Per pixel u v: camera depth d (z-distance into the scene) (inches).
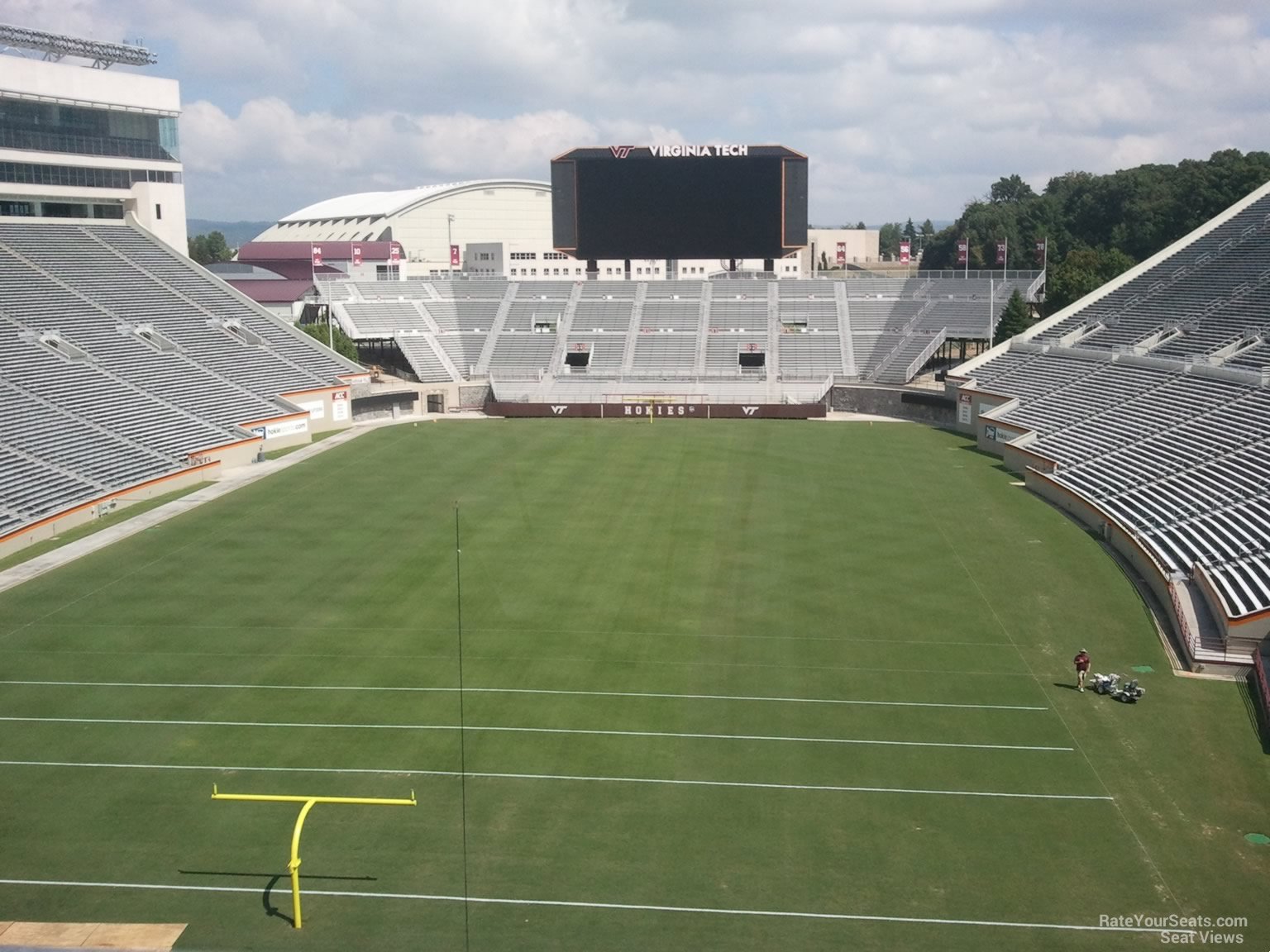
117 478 2332.7
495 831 1002.1
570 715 1241.4
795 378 3846.0
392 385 3769.7
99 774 1112.8
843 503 2250.2
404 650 1441.9
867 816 1021.2
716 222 3887.8
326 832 1005.8
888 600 1630.2
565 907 888.9
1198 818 1011.9
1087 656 1298.0
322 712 1254.9
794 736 1187.3
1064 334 3307.1
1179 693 1291.8
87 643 1476.4
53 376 2689.5
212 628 1529.3
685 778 1098.1
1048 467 2401.6
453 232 6737.2
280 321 3636.8
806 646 1446.9
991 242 6230.3
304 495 2364.7
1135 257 5684.1
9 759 1145.4
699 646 1448.1
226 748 1168.2
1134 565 1790.1
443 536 2009.1
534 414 3624.5
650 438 3122.5
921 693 1299.2
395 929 864.3
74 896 911.0
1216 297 3026.6
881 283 4279.0
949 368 3858.3
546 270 5807.1
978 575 1748.3
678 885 916.0
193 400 2888.8
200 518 2160.4
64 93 3457.2
